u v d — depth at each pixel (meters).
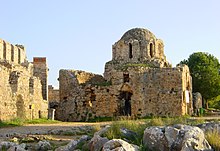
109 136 19.59
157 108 51.31
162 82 51.62
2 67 38.06
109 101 53.00
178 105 50.81
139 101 51.56
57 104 58.12
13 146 21.72
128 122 23.20
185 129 18.12
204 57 74.00
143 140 18.59
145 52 56.88
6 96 38.91
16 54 54.34
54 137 28.30
